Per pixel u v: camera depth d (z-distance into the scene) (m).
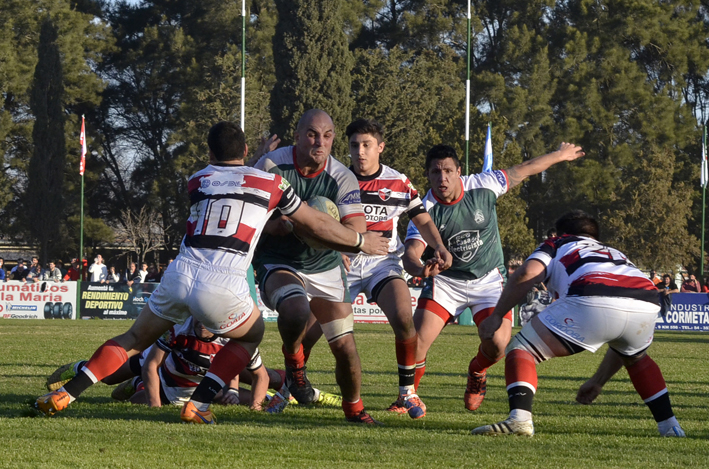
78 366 20.12
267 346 46.78
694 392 27.78
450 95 151.00
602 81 159.75
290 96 134.75
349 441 14.66
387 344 50.88
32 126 153.88
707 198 152.25
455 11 171.00
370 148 21.23
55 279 84.56
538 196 154.62
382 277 20.88
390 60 141.88
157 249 162.75
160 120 175.12
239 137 16.69
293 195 16.42
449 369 35.91
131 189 176.38
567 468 12.51
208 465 12.05
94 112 173.88
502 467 12.48
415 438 15.26
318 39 135.38
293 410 20.22
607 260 16.27
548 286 17.20
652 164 136.50
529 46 157.62
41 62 143.25
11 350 40.19
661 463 13.21
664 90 156.50
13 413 17.06
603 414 21.06
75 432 14.58
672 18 166.00
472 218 22.36
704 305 78.38
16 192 159.12
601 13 163.50
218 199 15.86
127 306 80.44
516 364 16.16
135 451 12.95
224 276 15.48
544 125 157.50
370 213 21.20
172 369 20.05
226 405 21.03
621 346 16.53
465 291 22.69
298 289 17.86
